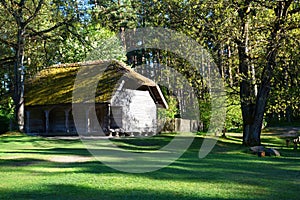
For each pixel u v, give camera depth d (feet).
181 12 62.90
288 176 32.55
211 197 23.93
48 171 34.19
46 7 90.17
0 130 96.32
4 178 30.55
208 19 59.31
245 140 67.36
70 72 99.81
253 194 24.98
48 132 92.07
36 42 99.40
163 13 65.00
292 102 62.39
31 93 97.76
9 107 109.81
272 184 28.58
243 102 65.82
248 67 62.95
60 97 91.40
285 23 55.93
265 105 65.87
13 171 34.22
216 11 58.18
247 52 59.21
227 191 25.82
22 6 86.99
